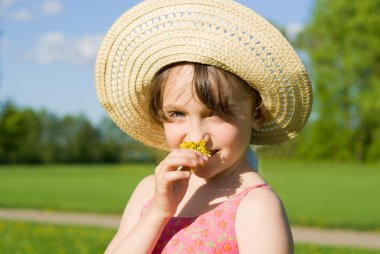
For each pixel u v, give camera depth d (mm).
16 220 13000
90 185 26844
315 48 48031
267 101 2057
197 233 1924
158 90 2004
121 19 2141
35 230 10406
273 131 2189
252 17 1961
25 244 8469
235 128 1943
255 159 2244
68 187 25453
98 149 70062
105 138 71562
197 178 2074
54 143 69938
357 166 45719
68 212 15133
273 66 1988
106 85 2268
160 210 1911
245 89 1979
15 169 48250
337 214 14773
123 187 25562
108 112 2363
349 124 50094
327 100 47688
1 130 67500
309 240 10383
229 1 1962
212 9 1956
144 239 1909
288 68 2010
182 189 1946
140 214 2203
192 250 1909
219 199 1977
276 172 36406
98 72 2264
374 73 46844
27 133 69188
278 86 2023
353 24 45969
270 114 2119
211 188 2020
